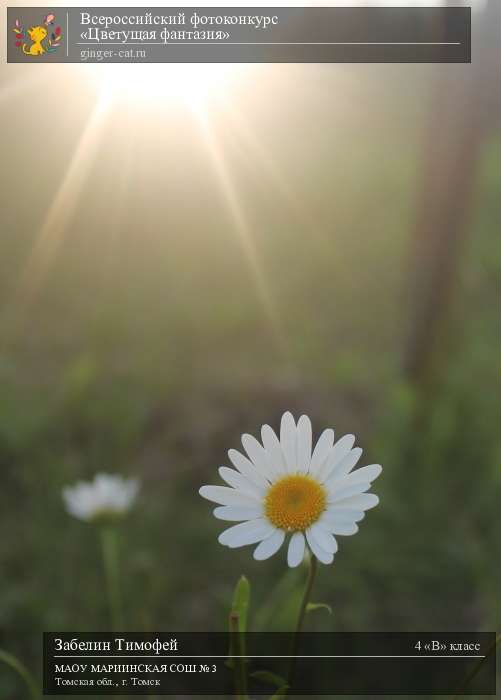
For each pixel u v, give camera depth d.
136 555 0.59
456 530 0.66
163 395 0.84
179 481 0.71
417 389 0.80
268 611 0.54
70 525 0.64
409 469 0.73
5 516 0.66
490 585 0.60
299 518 0.28
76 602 0.57
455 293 0.81
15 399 0.79
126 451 0.75
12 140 1.15
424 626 0.57
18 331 0.97
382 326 1.08
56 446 0.75
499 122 1.95
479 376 0.90
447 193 0.78
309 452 0.29
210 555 0.62
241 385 0.86
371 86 2.09
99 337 0.96
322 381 0.90
